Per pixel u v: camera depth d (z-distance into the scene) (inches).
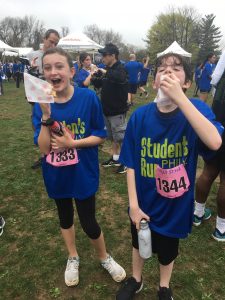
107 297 97.6
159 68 71.7
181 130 73.7
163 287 90.4
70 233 101.7
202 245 121.3
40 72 172.9
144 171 79.3
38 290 100.7
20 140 260.8
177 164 76.0
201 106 72.3
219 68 116.5
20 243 123.5
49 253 117.4
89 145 89.6
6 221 138.6
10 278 105.6
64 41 623.2
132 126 79.8
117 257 115.1
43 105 80.4
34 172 190.9
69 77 85.7
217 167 121.6
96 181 95.0
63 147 85.9
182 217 79.4
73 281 101.0
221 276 106.3
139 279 95.3
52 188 93.7
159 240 85.0
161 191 77.6
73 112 88.2
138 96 570.6
